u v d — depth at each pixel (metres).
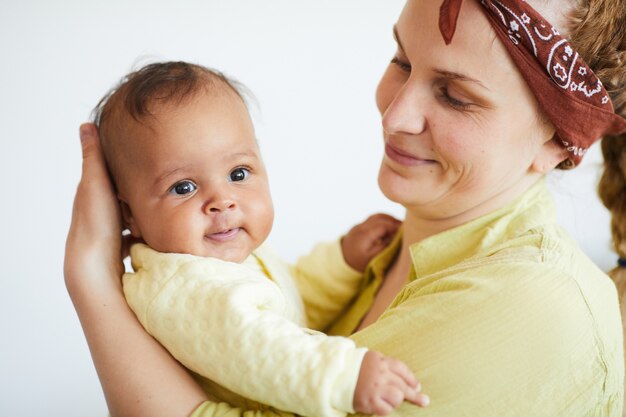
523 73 1.00
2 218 2.04
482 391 0.87
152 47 2.15
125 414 0.92
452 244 1.13
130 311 0.97
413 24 1.04
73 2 2.07
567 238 1.09
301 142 2.25
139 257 1.04
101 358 0.94
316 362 0.84
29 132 2.06
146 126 1.03
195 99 1.05
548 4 0.98
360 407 0.82
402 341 0.91
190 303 0.94
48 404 2.07
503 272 0.94
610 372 0.97
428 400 0.83
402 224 1.38
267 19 2.20
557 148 1.10
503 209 1.12
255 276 1.02
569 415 0.91
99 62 2.11
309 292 1.41
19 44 2.04
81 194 1.02
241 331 0.89
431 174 1.11
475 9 0.98
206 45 2.19
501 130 1.04
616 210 1.31
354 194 2.29
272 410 0.92
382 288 1.33
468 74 1.00
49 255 2.07
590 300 0.96
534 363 0.89
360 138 2.28
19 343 2.05
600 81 1.04
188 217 1.02
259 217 1.07
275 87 2.22
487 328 0.89
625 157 1.25
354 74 2.26
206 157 1.03
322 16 2.22
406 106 1.05
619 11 1.02
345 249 1.42
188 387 0.93
